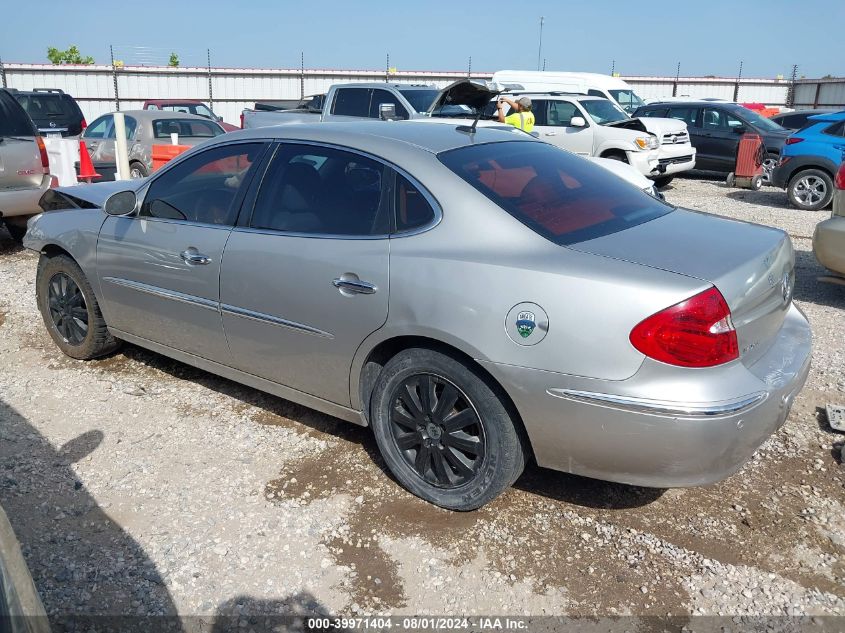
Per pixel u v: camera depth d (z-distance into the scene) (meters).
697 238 3.14
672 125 14.28
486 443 3.11
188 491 3.49
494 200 3.15
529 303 2.85
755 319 2.94
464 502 3.24
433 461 3.33
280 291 3.59
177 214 4.13
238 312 3.81
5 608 1.55
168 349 4.39
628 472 2.87
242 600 2.80
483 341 2.95
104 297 4.59
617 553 3.07
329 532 3.19
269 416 4.23
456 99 6.93
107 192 5.06
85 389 4.58
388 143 3.49
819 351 5.29
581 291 2.77
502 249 3.00
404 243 3.21
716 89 31.42
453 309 3.01
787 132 15.08
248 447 3.89
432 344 3.20
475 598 2.82
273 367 3.82
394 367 3.32
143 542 3.12
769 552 3.08
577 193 3.46
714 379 2.71
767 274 3.02
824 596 2.84
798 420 4.21
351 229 3.41
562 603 2.80
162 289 4.18
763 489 3.53
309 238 3.51
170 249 4.08
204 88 28.02
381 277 3.21
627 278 2.74
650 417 2.70
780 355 3.16
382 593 2.85
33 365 4.95
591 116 14.15
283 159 3.77
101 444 3.91
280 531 3.20
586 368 2.76
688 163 14.56
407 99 12.75
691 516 3.32
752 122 15.34
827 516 3.32
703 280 2.72
